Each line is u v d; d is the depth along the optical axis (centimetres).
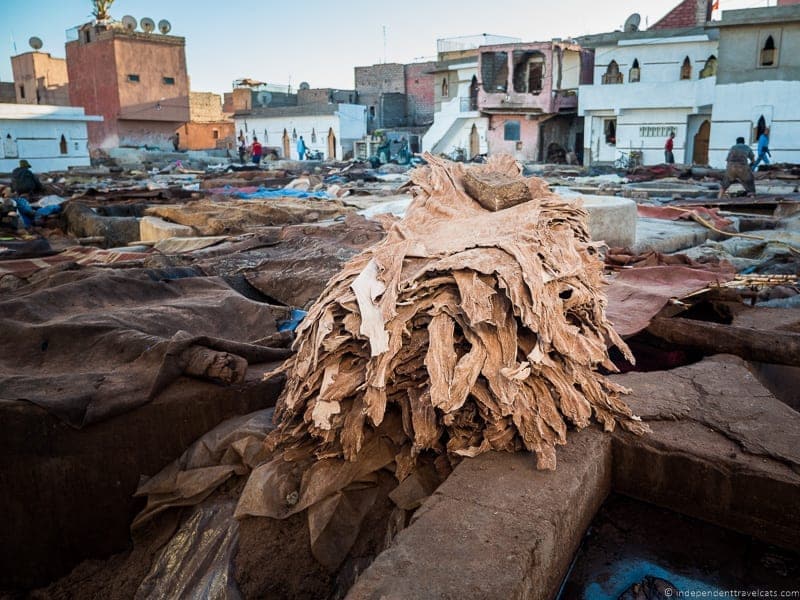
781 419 322
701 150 2962
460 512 255
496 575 221
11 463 339
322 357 296
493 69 3566
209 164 3200
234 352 410
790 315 497
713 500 297
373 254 346
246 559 307
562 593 271
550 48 3250
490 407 284
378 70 4809
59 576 358
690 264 600
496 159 495
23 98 4725
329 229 768
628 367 491
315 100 4772
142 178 2178
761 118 2564
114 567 356
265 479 317
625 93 2967
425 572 223
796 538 278
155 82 4072
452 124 3691
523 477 278
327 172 2297
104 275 497
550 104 3300
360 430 296
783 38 2469
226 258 641
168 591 323
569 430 318
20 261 661
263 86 5369
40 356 394
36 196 1455
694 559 285
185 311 458
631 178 2023
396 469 310
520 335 306
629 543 294
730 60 2570
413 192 454
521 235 334
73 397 344
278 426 326
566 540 269
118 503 362
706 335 428
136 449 362
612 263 632
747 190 1406
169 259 627
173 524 359
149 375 369
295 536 307
